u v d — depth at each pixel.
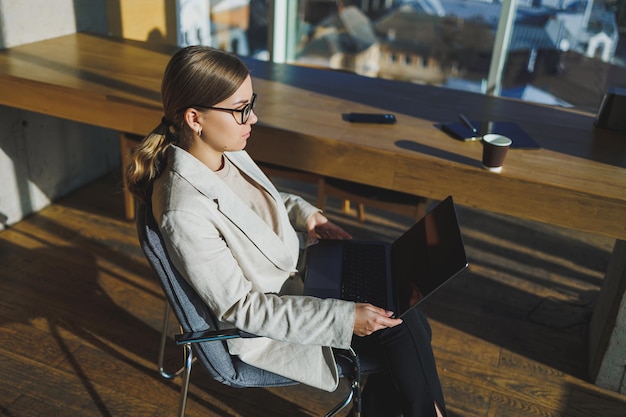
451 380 2.04
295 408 1.92
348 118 2.18
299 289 1.59
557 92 3.34
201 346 1.38
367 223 2.97
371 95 2.45
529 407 1.96
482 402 1.97
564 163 1.92
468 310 2.39
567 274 2.65
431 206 3.17
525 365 2.13
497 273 2.63
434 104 2.39
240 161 1.50
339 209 3.07
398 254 1.67
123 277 2.46
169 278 1.31
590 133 2.20
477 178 1.85
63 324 2.18
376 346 1.52
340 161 2.00
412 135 2.07
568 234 2.96
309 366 1.44
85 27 3.01
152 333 2.18
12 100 2.36
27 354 2.04
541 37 3.26
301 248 1.74
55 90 2.27
